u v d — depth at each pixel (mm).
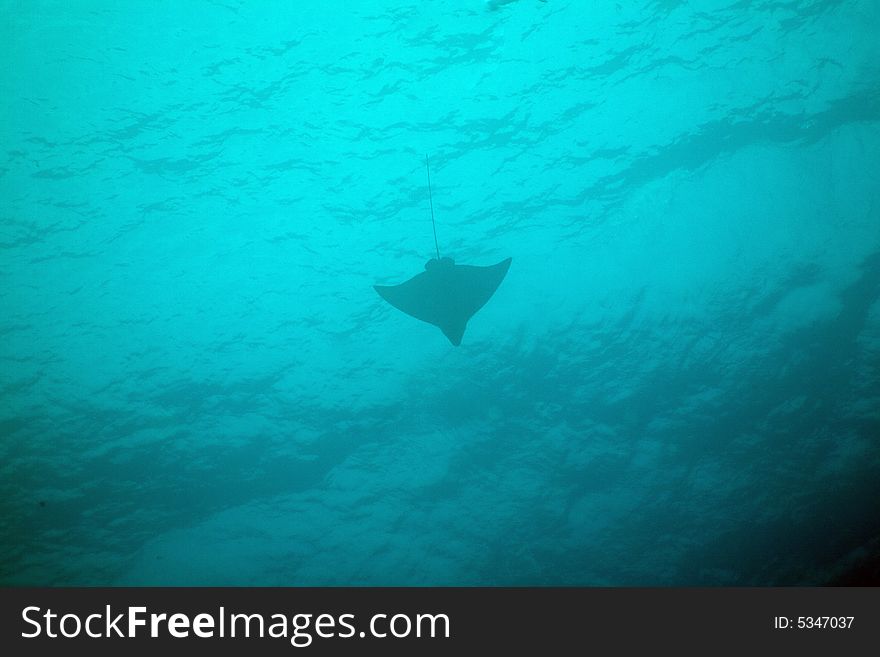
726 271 7223
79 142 7957
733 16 7926
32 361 7207
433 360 7199
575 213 7824
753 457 6340
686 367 6914
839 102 7664
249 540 6414
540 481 6531
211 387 7230
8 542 6422
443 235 7750
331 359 7293
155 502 6711
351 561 6234
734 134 7816
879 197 7172
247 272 7777
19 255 7645
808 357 6711
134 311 7551
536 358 7160
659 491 6328
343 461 6848
